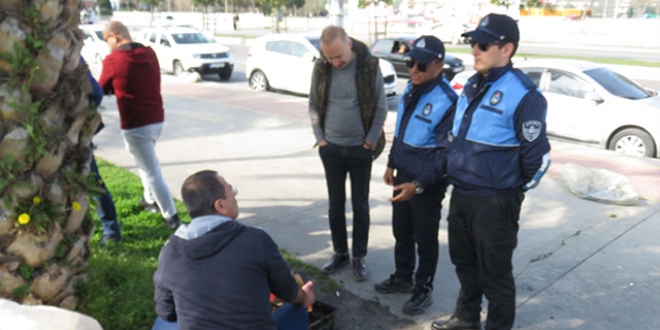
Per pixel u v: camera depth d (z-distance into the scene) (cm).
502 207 294
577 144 894
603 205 593
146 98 460
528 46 2947
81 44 293
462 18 2983
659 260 460
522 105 279
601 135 862
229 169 726
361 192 416
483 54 284
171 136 909
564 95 904
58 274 299
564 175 650
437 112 341
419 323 370
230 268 238
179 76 1778
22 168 270
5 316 242
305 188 651
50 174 287
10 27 252
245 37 3606
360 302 396
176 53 1761
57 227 293
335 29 367
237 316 238
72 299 315
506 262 306
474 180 296
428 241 368
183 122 1020
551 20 3588
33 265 290
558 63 933
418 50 339
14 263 284
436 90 345
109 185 620
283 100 1306
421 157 354
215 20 4941
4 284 283
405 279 403
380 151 416
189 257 240
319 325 336
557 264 454
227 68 1773
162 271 248
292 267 444
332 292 408
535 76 940
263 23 5350
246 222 546
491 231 298
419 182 339
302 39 1438
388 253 477
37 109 269
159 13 5384
